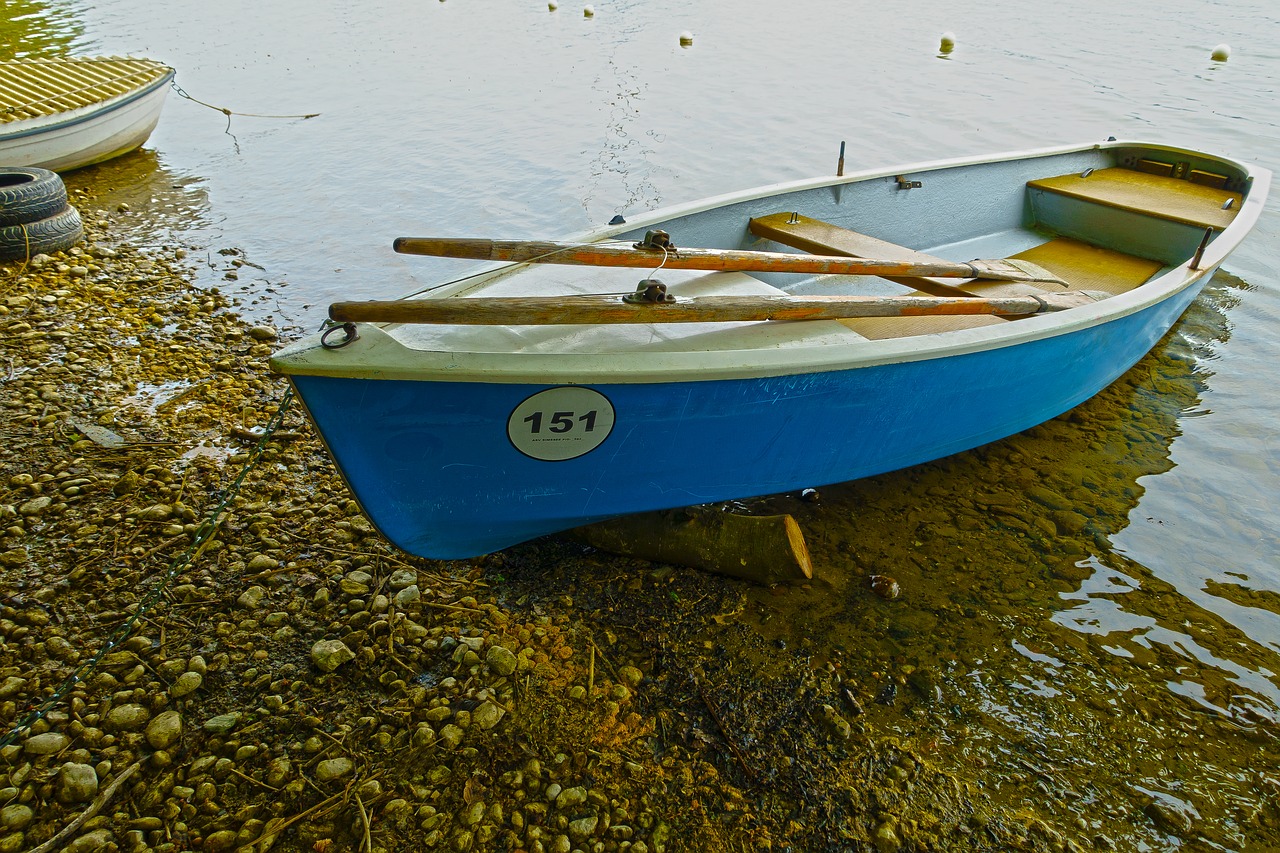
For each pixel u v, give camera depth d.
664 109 11.46
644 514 3.76
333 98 12.17
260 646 3.27
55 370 5.16
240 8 18.64
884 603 3.68
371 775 2.81
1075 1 18.95
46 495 4.02
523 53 14.77
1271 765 3.04
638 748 2.97
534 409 3.08
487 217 8.23
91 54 14.12
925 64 13.80
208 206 8.50
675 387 3.17
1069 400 4.84
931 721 3.15
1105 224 6.16
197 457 4.36
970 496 4.39
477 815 2.70
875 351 3.46
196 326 5.95
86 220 7.98
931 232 6.07
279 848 2.61
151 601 3.36
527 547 3.88
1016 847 2.72
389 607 3.44
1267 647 3.54
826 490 4.42
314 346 2.82
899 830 2.75
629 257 3.40
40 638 3.26
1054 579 3.86
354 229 7.96
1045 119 11.07
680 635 3.44
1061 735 3.12
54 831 2.60
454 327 3.17
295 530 3.88
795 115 11.17
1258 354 5.85
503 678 3.18
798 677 3.28
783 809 2.80
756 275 5.06
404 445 3.07
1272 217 8.09
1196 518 4.29
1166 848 2.76
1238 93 12.11
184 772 2.80
